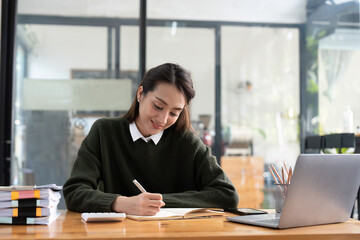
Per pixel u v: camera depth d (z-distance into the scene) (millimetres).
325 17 3975
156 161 1780
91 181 1663
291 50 3949
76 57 3885
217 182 1696
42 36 3883
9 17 3855
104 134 1769
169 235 1072
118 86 3881
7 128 3791
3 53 3793
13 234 1095
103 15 3914
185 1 3949
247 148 3855
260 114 3889
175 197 1586
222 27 3938
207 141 3840
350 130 3297
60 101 3861
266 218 1324
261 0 3967
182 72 1638
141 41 3891
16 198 1267
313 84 3924
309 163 1189
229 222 1307
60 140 3846
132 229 1164
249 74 3914
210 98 3873
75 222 1299
